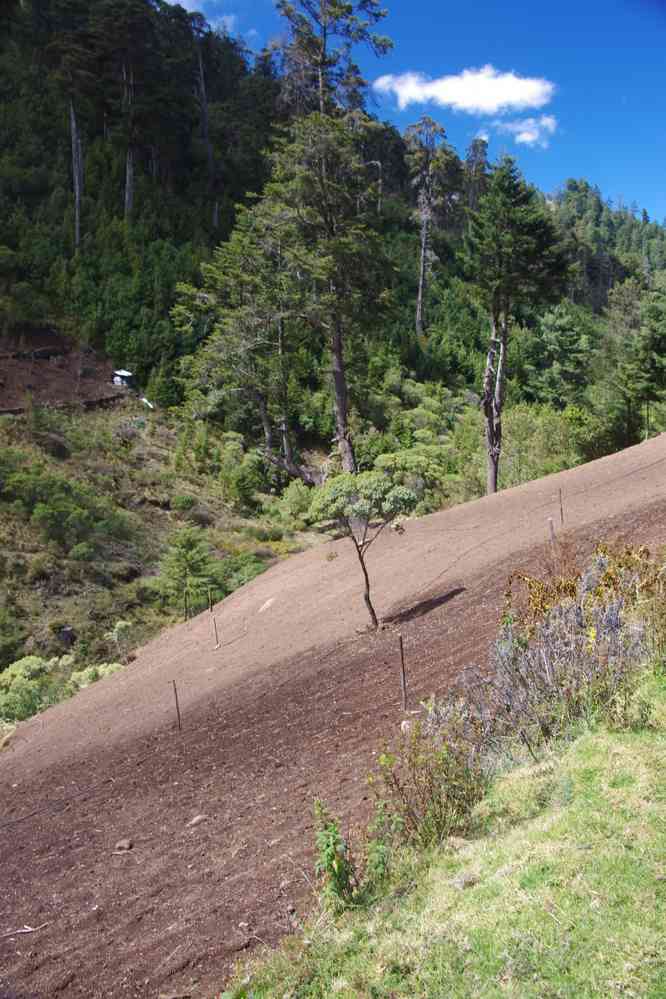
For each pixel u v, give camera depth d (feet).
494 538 35.42
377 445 89.04
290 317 74.13
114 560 63.57
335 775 15.02
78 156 123.54
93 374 99.14
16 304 100.27
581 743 11.51
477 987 7.27
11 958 11.69
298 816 13.71
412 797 11.30
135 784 19.66
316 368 109.60
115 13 135.13
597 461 48.55
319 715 19.80
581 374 151.53
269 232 73.31
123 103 132.36
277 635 33.60
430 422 102.17
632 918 7.43
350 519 27.66
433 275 162.61
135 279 110.93
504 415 85.20
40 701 40.27
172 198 136.56
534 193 62.18
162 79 150.51
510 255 59.31
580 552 25.40
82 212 121.29
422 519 49.03
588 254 315.78
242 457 90.02
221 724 22.71
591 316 243.60
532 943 7.55
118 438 86.48
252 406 97.25
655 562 16.30
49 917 12.85
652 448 46.16
